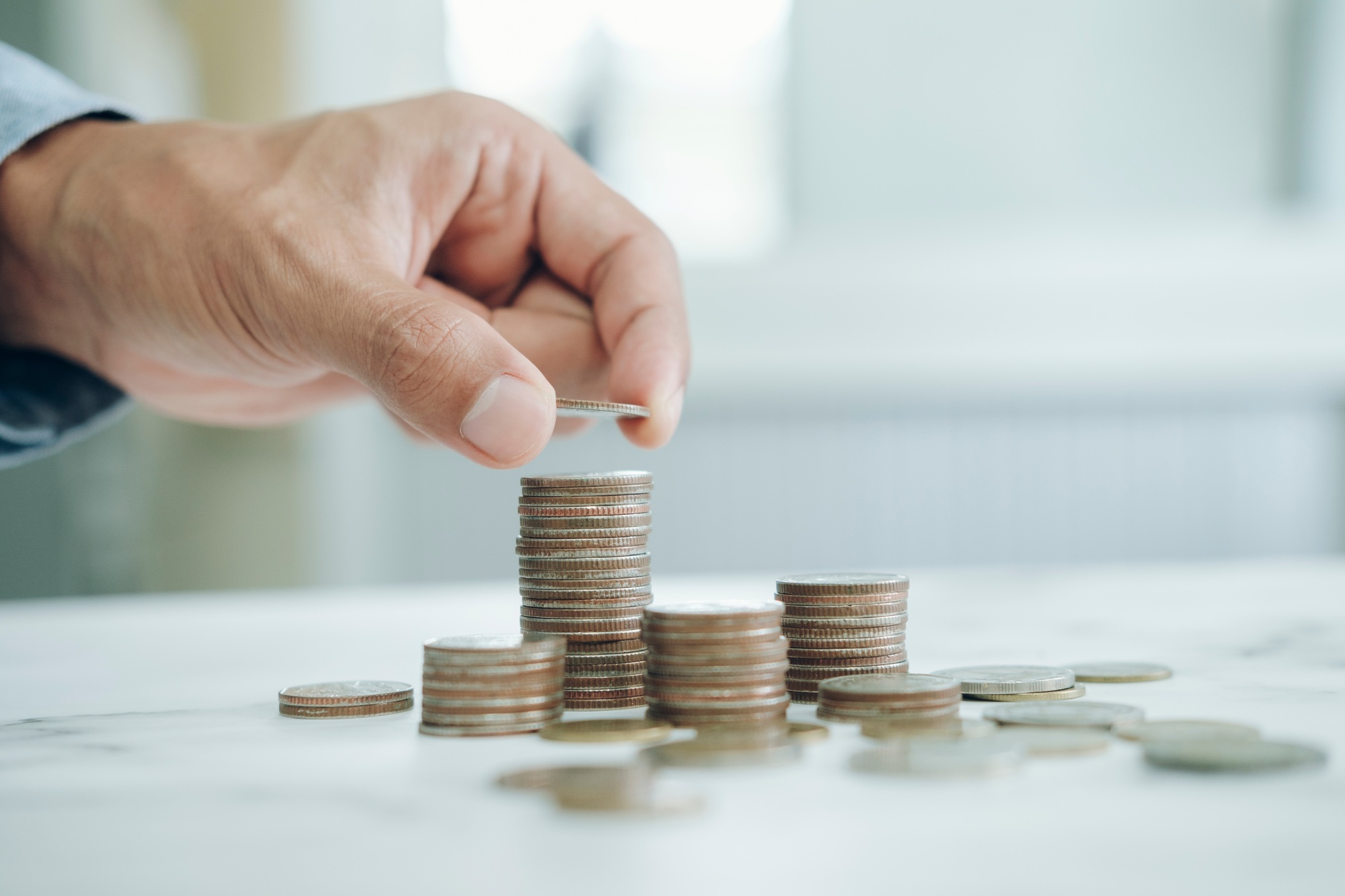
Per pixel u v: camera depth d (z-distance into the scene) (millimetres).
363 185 412
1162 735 328
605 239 441
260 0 1011
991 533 1139
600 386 456
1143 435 1132
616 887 273
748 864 279
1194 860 279
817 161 1135
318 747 339
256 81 1019
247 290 396
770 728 336
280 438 1030
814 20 1117
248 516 1026
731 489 1139
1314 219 1117
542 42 1120
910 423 1140
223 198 404
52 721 369
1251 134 1128
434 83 1129
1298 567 774
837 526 1143
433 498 1124
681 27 1117
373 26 1102
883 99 1128
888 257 1125
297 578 1042
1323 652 436
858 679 359
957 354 1128
